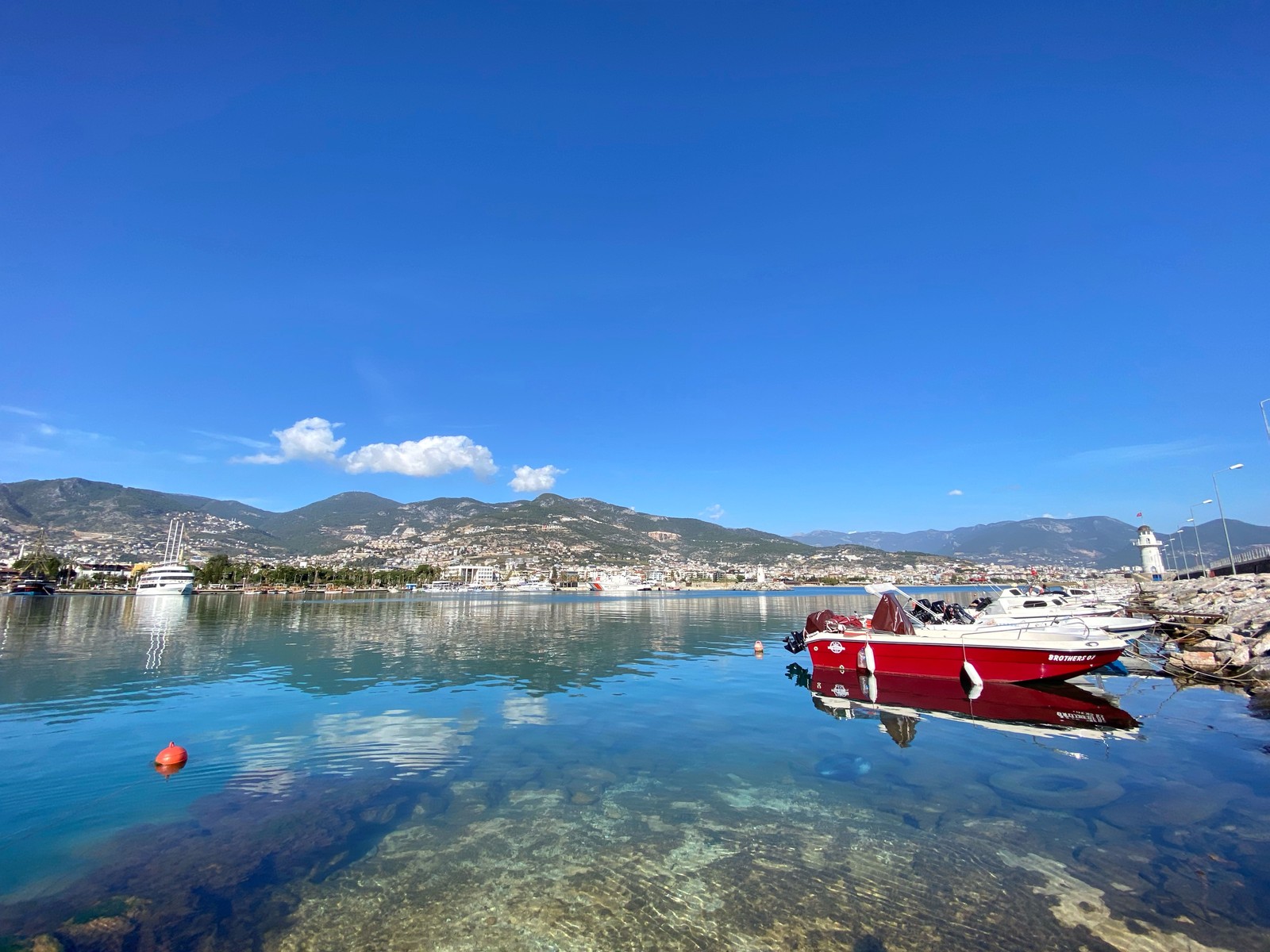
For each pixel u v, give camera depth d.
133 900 7.68
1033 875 8.43
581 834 9.76
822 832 9.83
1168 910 7.54
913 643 24.03
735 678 24.98
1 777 12.25
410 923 7.26
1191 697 20.50
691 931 7.15
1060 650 21.09
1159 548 97.62
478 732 15.98
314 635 43.88
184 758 13.40
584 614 75.62
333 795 11.38
